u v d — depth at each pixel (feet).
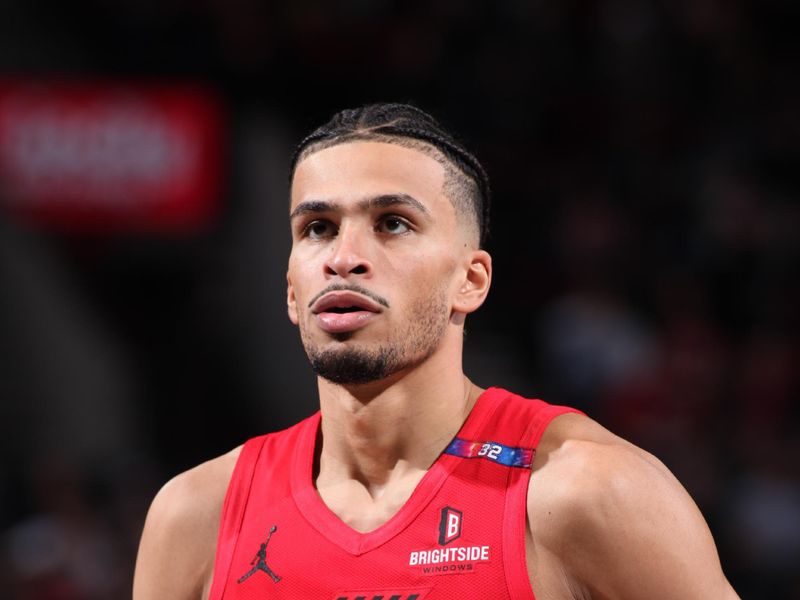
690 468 68.69
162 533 24.76
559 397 77.15
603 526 21.09
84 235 87.61
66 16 89.81
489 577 21.27
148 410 86.02
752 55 89.40
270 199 88.28
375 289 22.34
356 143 23.36
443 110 86.74
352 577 21.98
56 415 85.61
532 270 85.40
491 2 90.53
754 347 76.28
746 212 82.12
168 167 83.76
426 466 23.26
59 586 64.59
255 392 86.38
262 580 22.80
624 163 87.10
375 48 89.15
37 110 83.87
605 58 89.35
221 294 88.02
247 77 88.33
